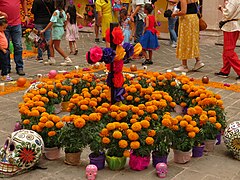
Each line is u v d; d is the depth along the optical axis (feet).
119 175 14.42
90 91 20.76
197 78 30.27
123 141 14.12
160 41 51.11
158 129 14.62
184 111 21.11
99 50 15.79
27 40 42.34
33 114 15.62
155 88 21.62
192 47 31.48
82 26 60.29
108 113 15.69
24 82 27.30
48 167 15.05
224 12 29.09
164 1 54.49
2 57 28.68
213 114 16.47
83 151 16.85
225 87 27.43
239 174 14.76
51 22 34.32
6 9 29.84
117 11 41.98
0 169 14.29
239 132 15.57
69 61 35.78
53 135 15.06
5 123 20.27
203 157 16.22
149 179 14.17
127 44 17.31
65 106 21.81
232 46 29.63
